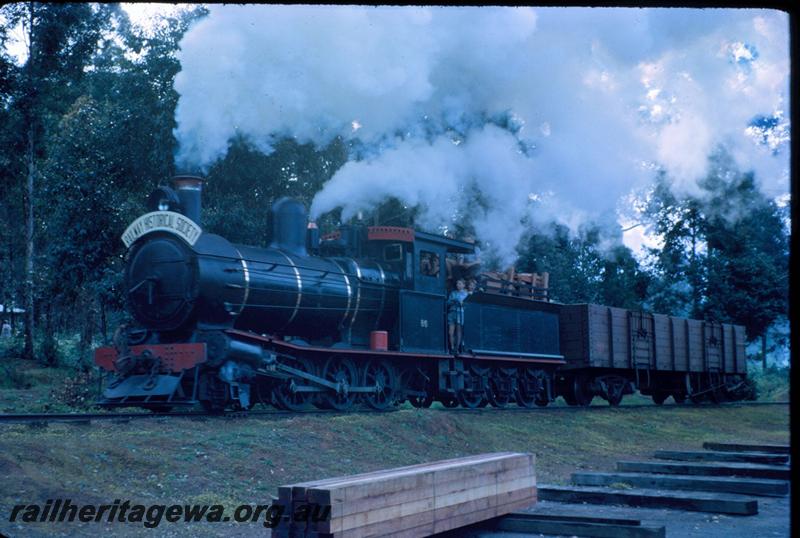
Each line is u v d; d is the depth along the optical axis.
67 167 21.28
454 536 7.43
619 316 22.58
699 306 33.72
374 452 10.77
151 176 21.19
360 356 14.80
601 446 14.49
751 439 17.41
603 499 9.13
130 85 21.17
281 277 13.34
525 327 19.52
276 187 22.02
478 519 7.11
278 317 13.38
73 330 29.23
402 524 6.09
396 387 15.65
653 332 23.95
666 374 26.14
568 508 8.90
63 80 25.34
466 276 18.02
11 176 24.12
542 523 7.52
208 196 21.06
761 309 33.28
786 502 9.28
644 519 8.27
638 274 34.44
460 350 17.00
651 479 10.22
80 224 20.77
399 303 15.47
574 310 21.45
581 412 18.03
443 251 17.20
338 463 9.93
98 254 21.06
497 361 18.34
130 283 12.89
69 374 22.23
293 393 13.56
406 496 6.17
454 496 6.79
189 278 12.22
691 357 26.05
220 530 7.11
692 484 10.03
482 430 13.56
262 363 12.66
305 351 13.83
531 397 19.72
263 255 13.38
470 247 18.25
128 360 12.19
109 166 21.02
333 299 14.31
